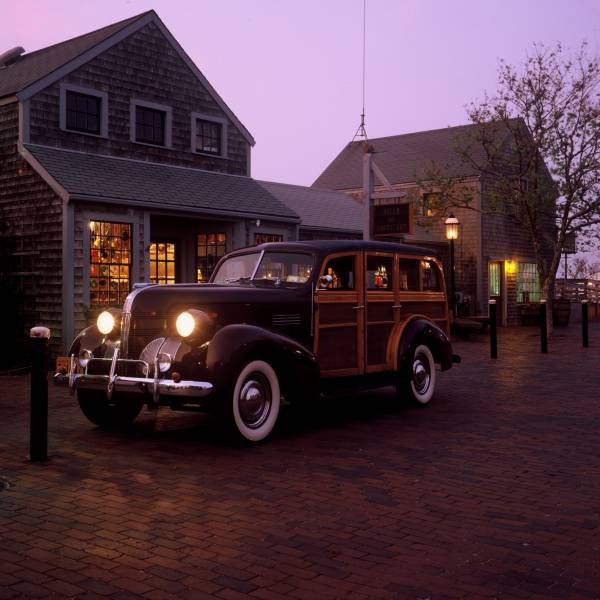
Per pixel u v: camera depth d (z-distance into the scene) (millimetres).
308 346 6906
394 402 8492
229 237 15281
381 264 7805
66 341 11930
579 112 17469
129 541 3734
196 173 15727
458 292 23250
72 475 5062
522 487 4766
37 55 16156
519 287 25406
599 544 3697
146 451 5852
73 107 13719
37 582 3211
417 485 4812
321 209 19922
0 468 5262
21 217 12742
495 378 10516
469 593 3105
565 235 18234
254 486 4789
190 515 4164
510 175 23453
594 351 14766
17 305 12766
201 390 5625
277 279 7062
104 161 13820
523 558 3508
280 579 3254
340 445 6066
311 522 4047
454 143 21062
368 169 13664
